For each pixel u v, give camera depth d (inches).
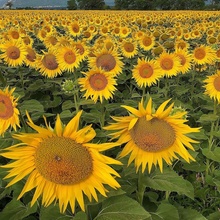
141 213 26.2
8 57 75.4
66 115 55.5
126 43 98.0
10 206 33.9
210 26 178.1
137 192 33.0
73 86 56.4
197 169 48.0
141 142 27.2
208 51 80.9
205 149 47.5
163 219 32.2
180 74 91.7
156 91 85.7
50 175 23.5
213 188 47.8
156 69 69.6
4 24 178.7
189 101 78.6
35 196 23.8
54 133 24.0
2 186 38.1
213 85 51.9
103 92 56.9
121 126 27.4
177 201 45.6
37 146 24.1
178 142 27.5
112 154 51.5
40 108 54.7
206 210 43.6
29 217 37.4
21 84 83.0
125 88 94.1
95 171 24.3
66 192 23.9
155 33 133.4
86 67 97.6
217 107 57.7
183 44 98.8
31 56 78.5
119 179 34.7
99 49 79.7
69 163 23.4
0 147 43.5
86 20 206.8
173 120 27.1
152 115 27.0
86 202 26.4
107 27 150.6
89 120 58.1
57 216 28.9
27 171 24.1
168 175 31.1
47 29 141.2
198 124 65.3
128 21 229.3
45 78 87.7
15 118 32.9
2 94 32.7
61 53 73.3
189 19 266.7
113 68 69.6
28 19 224.8
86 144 24.4
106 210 26.9
